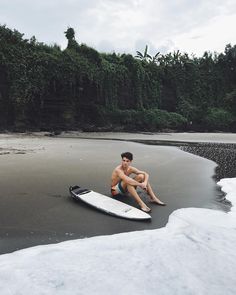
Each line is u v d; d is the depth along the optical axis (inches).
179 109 1788.9
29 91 1101.1
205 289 108.0
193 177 324.2
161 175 329.4
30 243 147.0
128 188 211.8
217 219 185.3
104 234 160.4
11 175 305.4
